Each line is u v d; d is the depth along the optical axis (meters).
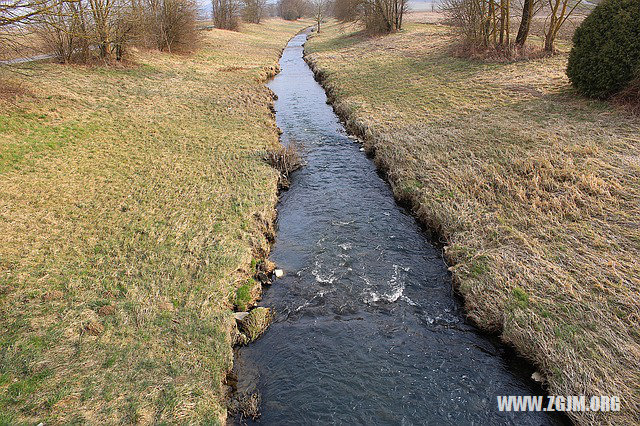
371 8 51.12
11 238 10.63
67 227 11.48
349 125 22.14
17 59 24.31
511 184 13.06
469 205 12.71
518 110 18.80
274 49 53.06
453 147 16.14
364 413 7.54
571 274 9.40
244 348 8.98
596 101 17.69
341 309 10.05
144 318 8.71
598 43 17.09
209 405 7.24
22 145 14.98
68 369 7.42
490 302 9.28
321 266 11.65
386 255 12.07
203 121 21.16
